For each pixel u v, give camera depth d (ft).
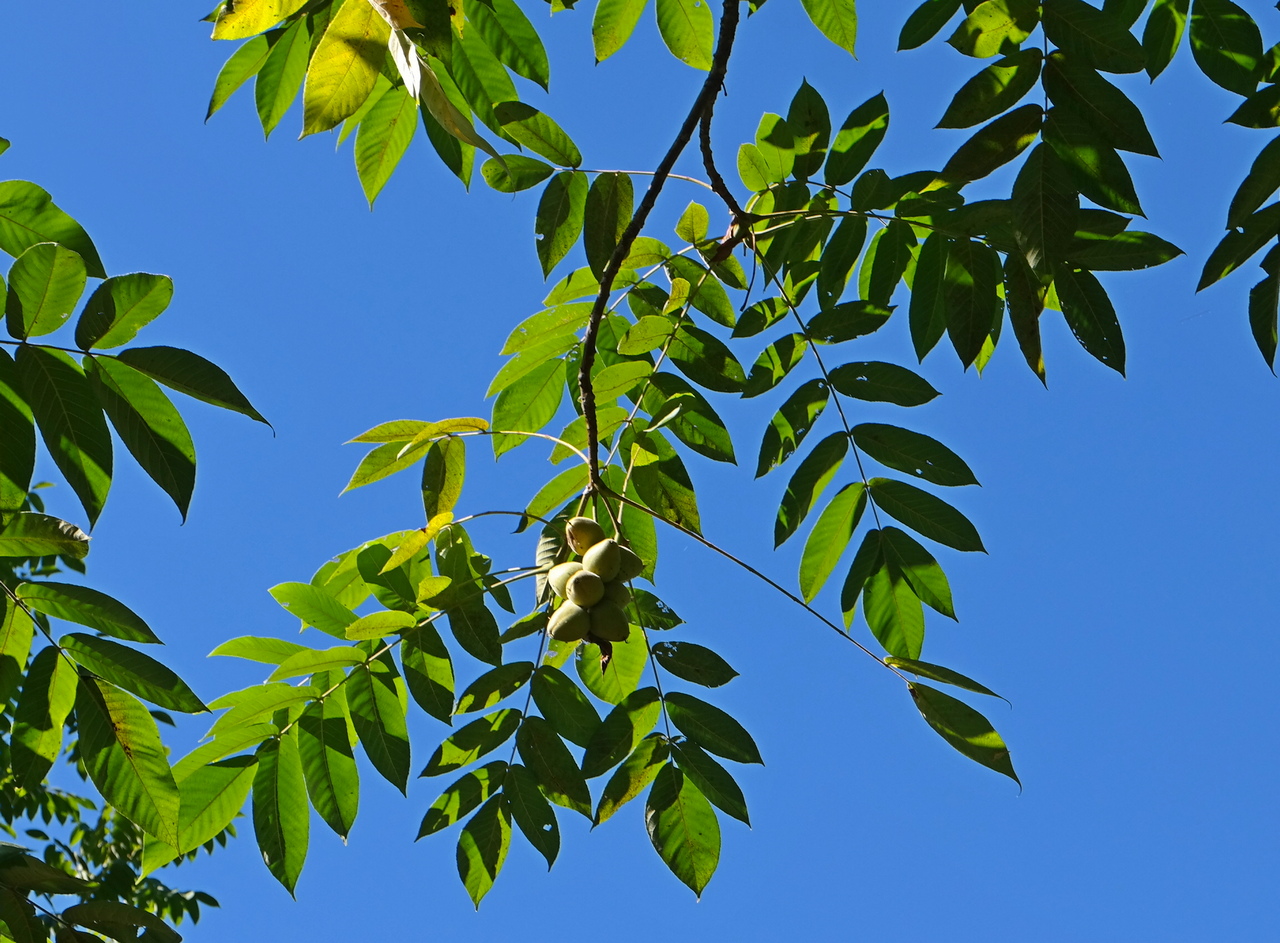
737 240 11.03
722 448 11.89
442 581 10.39
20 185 8.94
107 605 9.38
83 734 9.47
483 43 10.44
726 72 9.72
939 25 9.98
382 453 11.62
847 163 11.16
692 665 11.23
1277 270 9.79
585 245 10.48
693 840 10.76
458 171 10.85
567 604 9.62
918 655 11.00
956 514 11.03
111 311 8.45
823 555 11.28
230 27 7.52
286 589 10.76
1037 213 9.36
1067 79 9.38
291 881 10.46
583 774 10.81
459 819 10.77
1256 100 9.88
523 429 13.02
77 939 9.45
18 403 8.40
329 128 7.04
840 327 11.44
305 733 10.73
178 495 8.50
